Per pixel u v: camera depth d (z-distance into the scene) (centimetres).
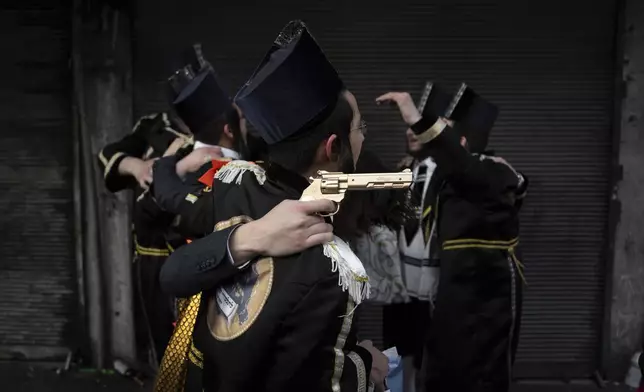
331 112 140
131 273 416
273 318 131
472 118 309
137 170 300
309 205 133
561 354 421
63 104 406
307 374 130
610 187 403
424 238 312
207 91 261
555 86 397
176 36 396
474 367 293
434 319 297
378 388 159
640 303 407
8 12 398
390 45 396
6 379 413
